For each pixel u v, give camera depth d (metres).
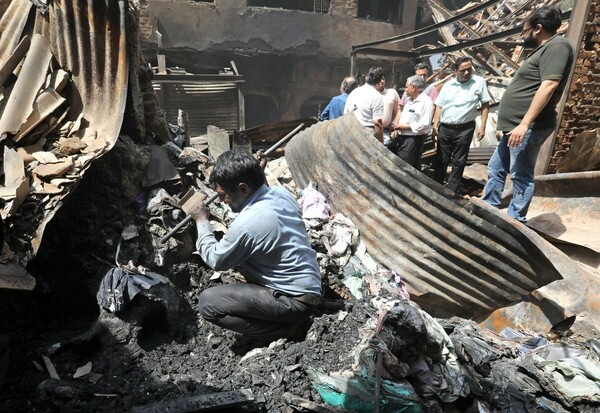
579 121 4.89
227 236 2.21
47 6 3.14
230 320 2.38
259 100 15.30
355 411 2.02
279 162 5.05
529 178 3.81
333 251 3.30
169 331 2.49
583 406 2.30
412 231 3.34
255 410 1.99
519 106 3.71
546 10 3.46
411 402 2.10
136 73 3.36
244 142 4.63
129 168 3.01
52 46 3.17
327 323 2.62
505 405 2.35
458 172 4.94
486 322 3.44
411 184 3.26
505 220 3.06
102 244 2.70
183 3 11.96
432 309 3.42
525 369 2.53
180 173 3.51
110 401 1.97
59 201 2.42
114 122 3.06
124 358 2.22
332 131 4.06
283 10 13.05
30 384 1.99
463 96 4.65
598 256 3.71
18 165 2.47
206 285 2.95
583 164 4.92
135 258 2.72
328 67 14.35
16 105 2.81
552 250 3.34
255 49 12.98
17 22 3.22
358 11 15.12
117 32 3.09
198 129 11.46
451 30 14.34
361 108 4.54
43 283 2.45
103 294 2.34
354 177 3.65
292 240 2.31
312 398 2.12
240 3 12.52
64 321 2.50
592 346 2.69
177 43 12.16
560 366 2.44
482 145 7.69
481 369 2.60
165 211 3.00
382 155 3.39
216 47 12.58
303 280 2.33
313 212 3.59
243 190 2.29
